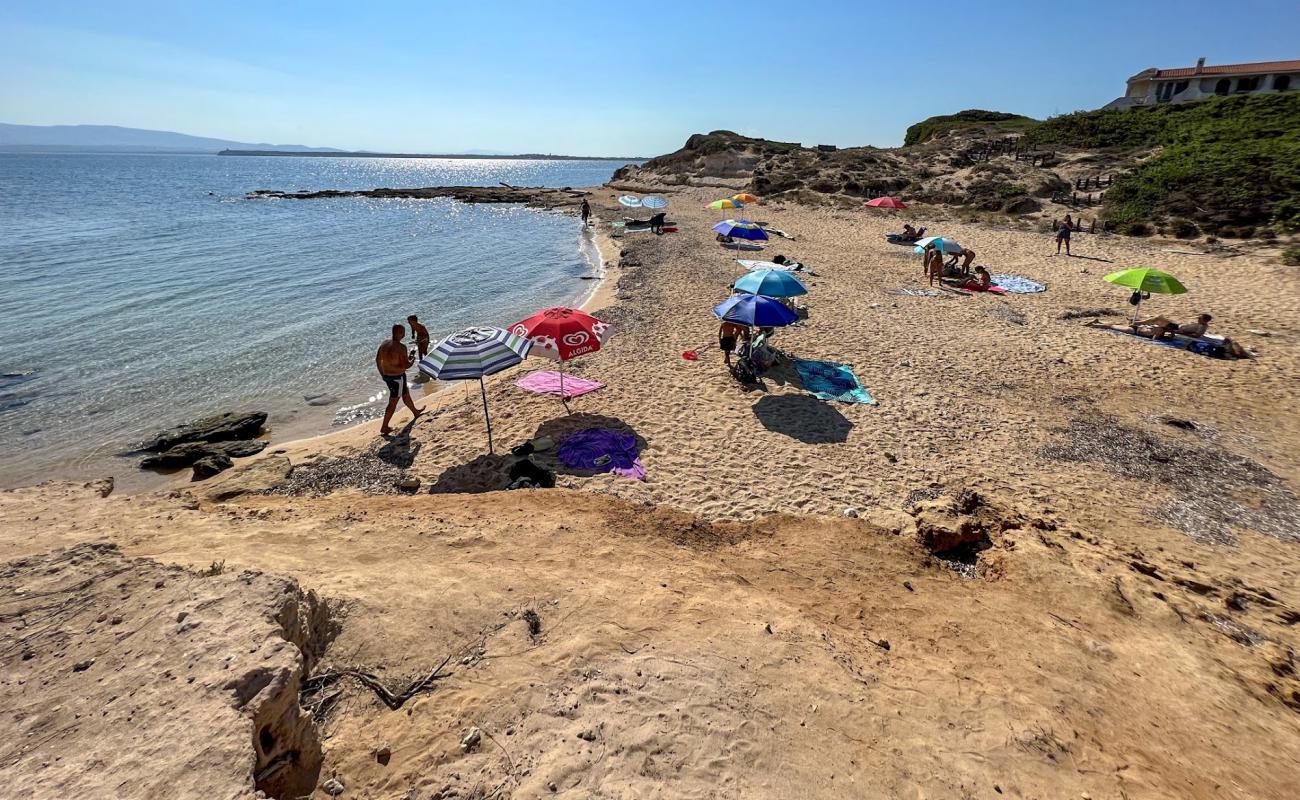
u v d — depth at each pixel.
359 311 19.97
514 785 3.65
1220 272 20.06
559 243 34.81
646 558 6.67
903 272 22.39
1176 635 5.67
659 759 3.88
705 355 14.11
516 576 5.90
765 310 10.55
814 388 12.07
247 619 4.08
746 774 3.82
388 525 6.98
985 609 6.05
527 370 13.72
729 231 22.50
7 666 3.71
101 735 3.21
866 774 3.91
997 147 48.06
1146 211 27.53
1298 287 18.00
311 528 6.82
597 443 9.91
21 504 7.10
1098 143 41.22
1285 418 10.64
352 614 5.03
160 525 6.75
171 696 3.44
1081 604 6.05
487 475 9.34
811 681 4.67
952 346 14.45
